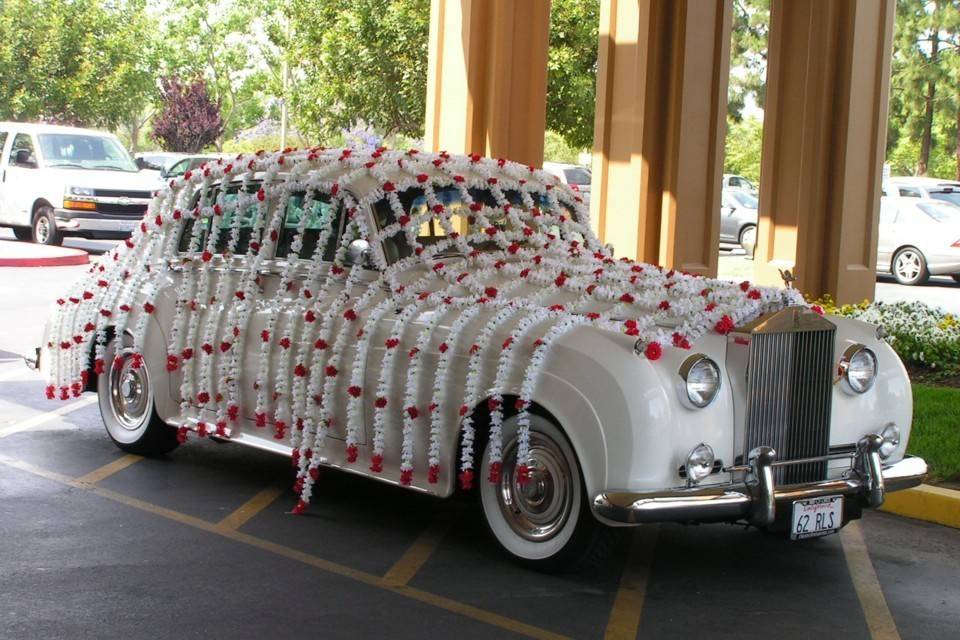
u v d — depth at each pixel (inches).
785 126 514.6
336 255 251.9
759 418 210.1
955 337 420.5
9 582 203.6
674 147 470.9
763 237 523.8
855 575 226.1
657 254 478.6
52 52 1625.2
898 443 234.7
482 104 434.9
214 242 279.4
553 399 206.7
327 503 265.3
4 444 309.9
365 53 1053.8
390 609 197.0
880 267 877.2
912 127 1743.4
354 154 263.4
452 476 226.7
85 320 305.7
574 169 1165.1
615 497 196.2
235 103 2480.3
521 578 215.5
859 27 504.4
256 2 2292.1
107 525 240.2
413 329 233.6
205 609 193.6
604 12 477.7
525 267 247.8
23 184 826.2
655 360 202.5
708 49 478.0
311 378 249.3
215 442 323.0
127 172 834.8
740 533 253.8
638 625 193.6
